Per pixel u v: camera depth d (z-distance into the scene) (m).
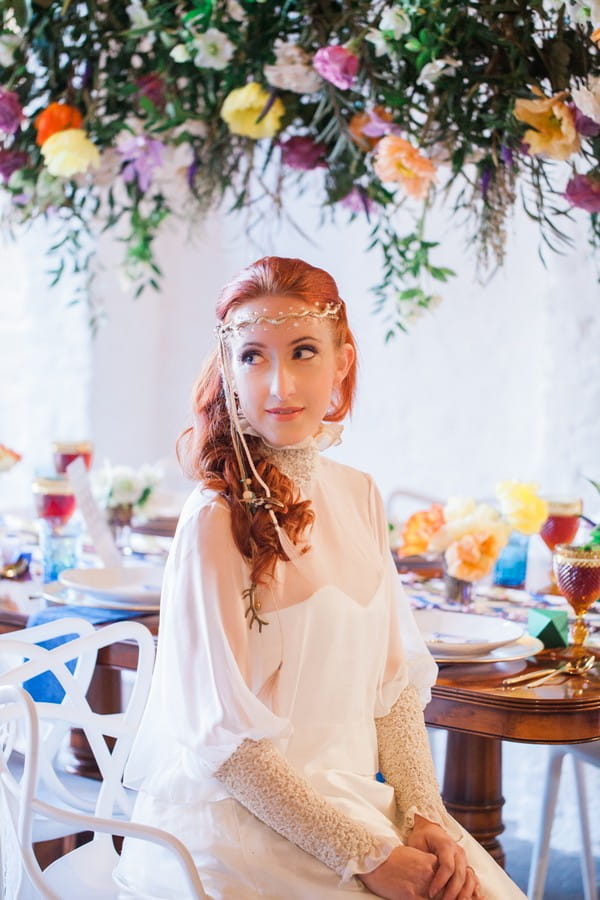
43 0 2.52
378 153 2.39
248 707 1.56
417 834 1.64
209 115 2.66
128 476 2.98
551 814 2.78
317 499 1.78
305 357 1.67
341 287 4.41
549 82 2.38
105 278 4.52
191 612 1.61
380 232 4.26
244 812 1.59
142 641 1.89
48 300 4.48
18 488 4.50
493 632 2.16
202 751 1.56
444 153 2.45
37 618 2.26
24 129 2.71
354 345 1.80
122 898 1.63
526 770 3.62
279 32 2.50
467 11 2.28
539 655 2.12
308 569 1.67
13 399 4.54
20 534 3.25
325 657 1.66
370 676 1.75
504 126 2.31
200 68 2.58
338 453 4.45
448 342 4.18
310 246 4.47
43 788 2.12
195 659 1.60
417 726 1.80
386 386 4.33
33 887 1.73
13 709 1.67
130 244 3.01
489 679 1.95
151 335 4.87
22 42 2.54
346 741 1.68
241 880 1.54
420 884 1.53
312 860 1.56
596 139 2.29
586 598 2.11
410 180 2.38
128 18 2.61
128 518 2.99
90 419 4.52
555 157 2.24
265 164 2.75
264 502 1.66
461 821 2.25
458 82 2.35
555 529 2.62
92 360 4.50
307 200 4.43
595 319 3.59
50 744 1.88
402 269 2.90
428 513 2.50
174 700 1.63
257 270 1.69
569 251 3.59
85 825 1.53
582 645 2.14
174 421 4.93
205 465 1.72
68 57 2.63
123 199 4.45
